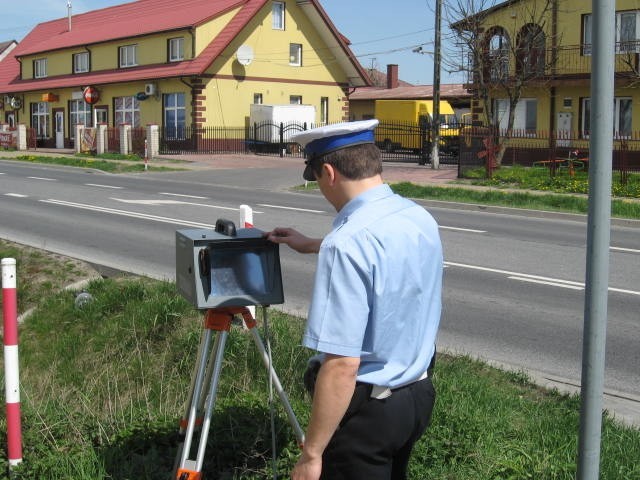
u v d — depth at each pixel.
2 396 5.04
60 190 20.80
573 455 4.06
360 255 2.43
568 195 19.88
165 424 4.28
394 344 2.54
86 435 4.26
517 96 28.61
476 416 4.56
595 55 2.49
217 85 39.91
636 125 29.50
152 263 10.45
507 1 31.50
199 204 17.97
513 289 9.41
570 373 6.27
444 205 19.36
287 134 39.66
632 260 11.68
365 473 2.58
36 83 50.41
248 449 3.97
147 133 35.91
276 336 6.02
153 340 6.67
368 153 2.61
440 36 29.16
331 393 2.40
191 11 42.31
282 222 15.03
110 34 45.34
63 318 7.69
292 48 43.00
